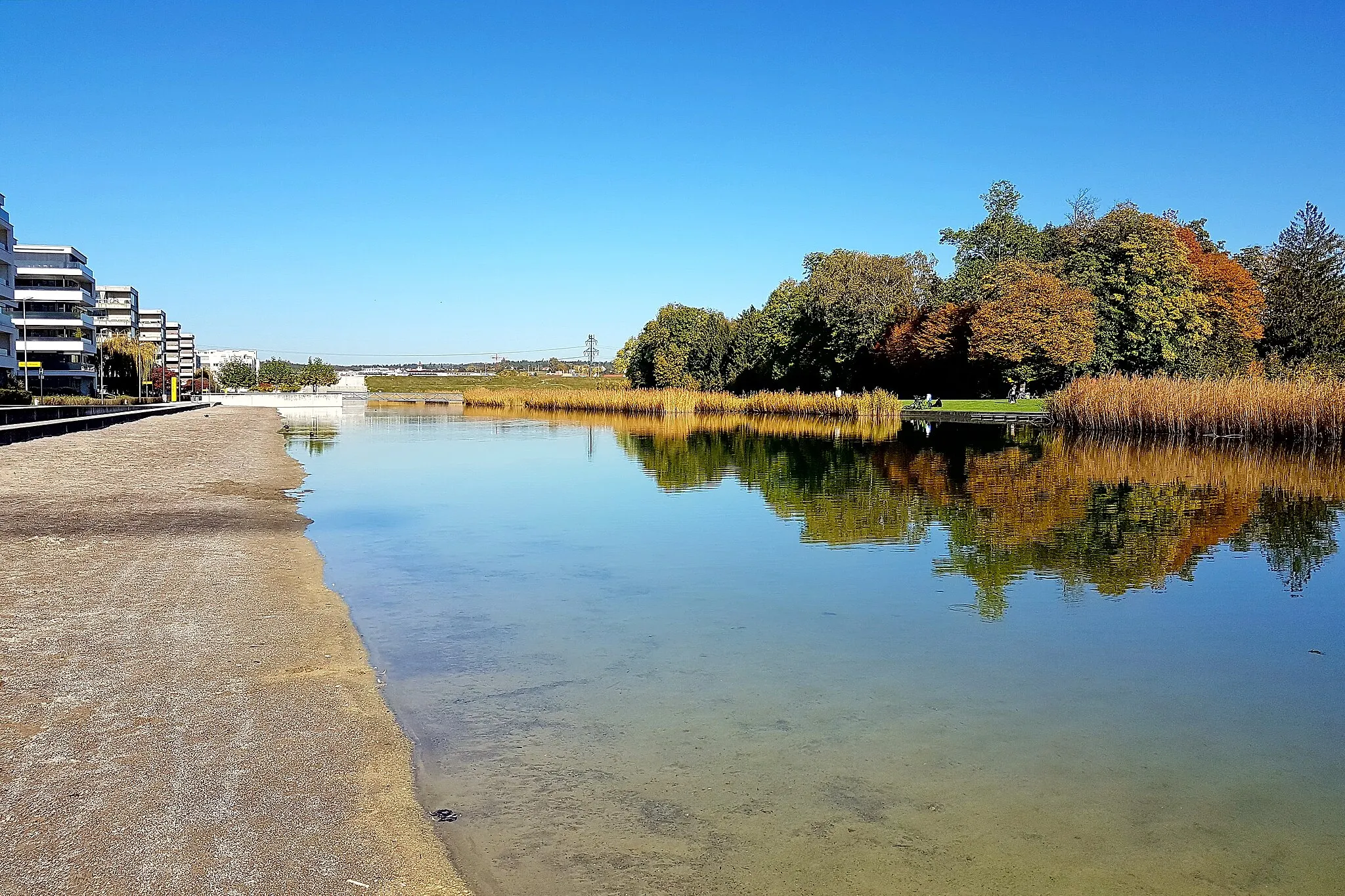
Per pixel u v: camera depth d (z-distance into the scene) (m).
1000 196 65.25
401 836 4.66
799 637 8.98
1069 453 30.50
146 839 4.47
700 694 7.29
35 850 4.32
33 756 5.37
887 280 66.19
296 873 4.24
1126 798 5.61
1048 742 6.44
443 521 15.91
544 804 5.31
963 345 58.44
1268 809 5.50
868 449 32.84
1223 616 9.91
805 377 72.00
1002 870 4.72
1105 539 14.45
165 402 92.88
